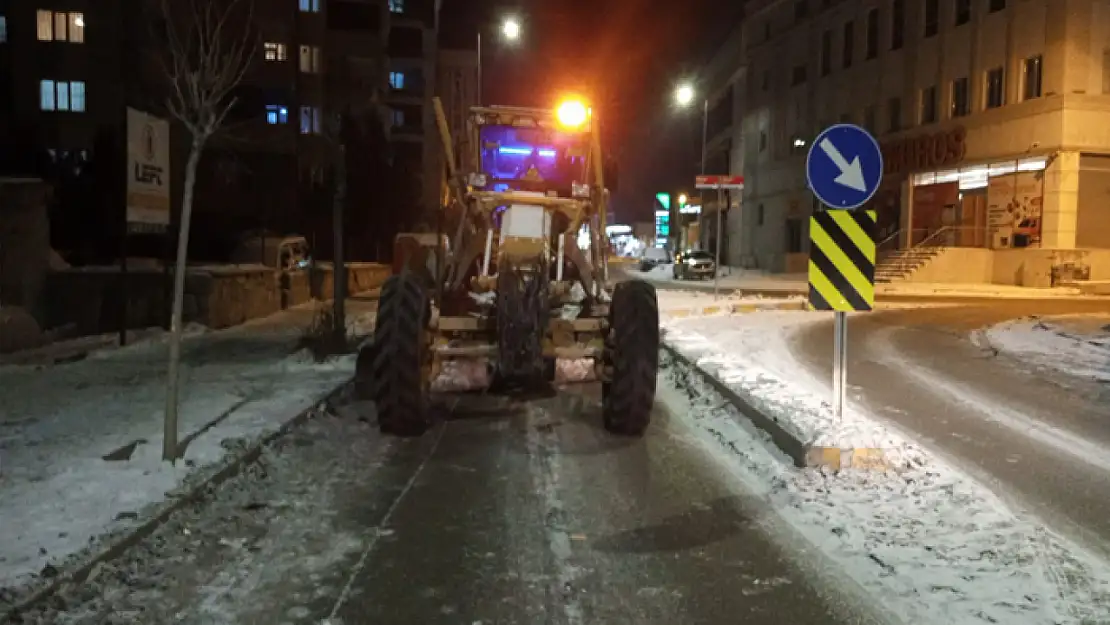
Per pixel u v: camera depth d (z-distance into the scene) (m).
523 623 4.64
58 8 34.62
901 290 34.12
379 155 40.03
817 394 10.77
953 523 6.05
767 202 56.31
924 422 9.54
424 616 4.70
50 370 11.77
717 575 5.27
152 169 12.66
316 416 9.45
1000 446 8.50
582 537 5.90
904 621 4.62
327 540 5.79
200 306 17.06
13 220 16.14
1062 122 34.22
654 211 86.56
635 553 5.61
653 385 8.54
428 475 7.35
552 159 10.74
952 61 39.97
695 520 6.23
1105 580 5.13
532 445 8.41
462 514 6.35
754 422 8.81
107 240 27.78
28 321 14.07
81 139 34.91
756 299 26.62
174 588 4.98
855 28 46.81
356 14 47.31
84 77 34.78
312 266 25.92
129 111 11.97
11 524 5.60
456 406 10.23
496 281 8.99
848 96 47.47
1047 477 7.43
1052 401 10.74
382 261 39.31
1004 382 12.09
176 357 7.15
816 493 6.75
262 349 14.02
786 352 15.19
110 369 11.88
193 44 22.08
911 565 5.33
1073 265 34.12
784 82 54.09
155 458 7.16
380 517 6.27
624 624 4.63
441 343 9.05
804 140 51.72
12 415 8.82
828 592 5.01
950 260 37.78
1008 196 37.00
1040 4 35.16
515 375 8.63
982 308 24.95
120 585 4.99
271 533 5.90
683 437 8.75
